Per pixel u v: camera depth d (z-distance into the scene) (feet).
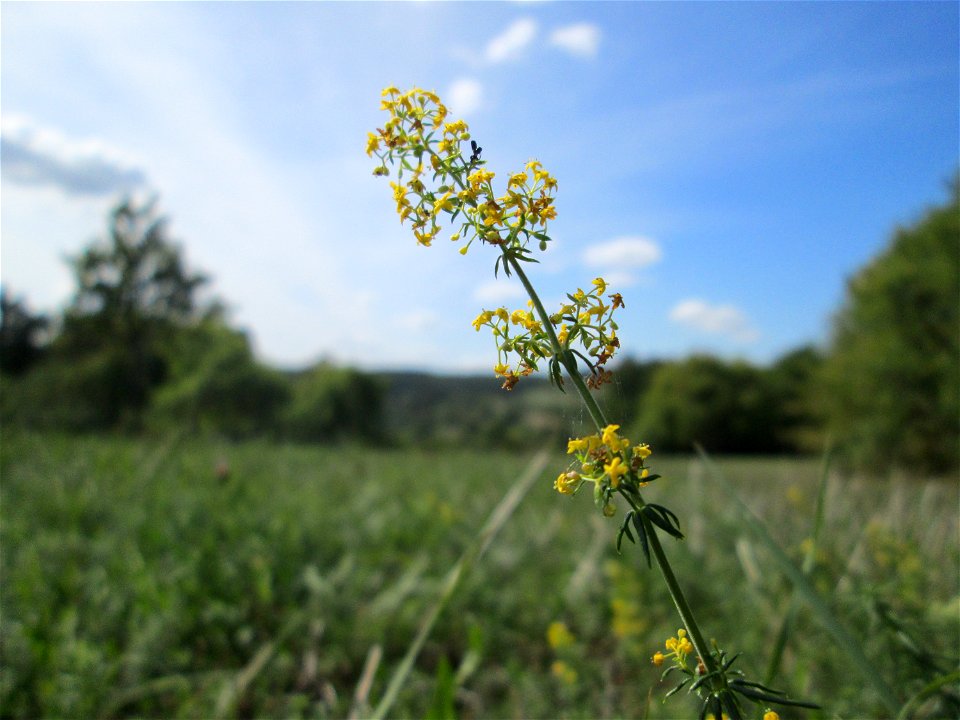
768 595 10.27
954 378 46.16
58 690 10.27
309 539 16.57
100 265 151.02
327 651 12.23
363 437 114.32
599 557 15.51
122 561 14.11
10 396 53.11
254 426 90.27
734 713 3.41
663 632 11.56
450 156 3.89
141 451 28.60
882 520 13.17
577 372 3.67
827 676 8.62
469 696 11.03
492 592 14.23
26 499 18.90
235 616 12.44
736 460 70.13
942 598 9.18
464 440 97.19
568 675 10.77
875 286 52.54
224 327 102.94
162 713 10.48
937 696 6.43
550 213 3.77
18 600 12.13
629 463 3.46
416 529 18.63
